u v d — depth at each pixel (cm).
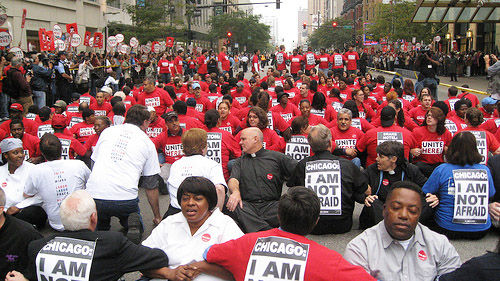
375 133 800
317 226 614
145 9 3916
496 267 289
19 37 3048
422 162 790
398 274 369
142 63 2866
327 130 606
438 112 768
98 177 559
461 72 3834
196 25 8100
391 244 374
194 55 3781
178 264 397
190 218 396
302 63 2636
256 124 840
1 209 395
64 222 365
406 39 5059
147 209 772
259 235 339
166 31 4019
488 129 874
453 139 566
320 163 598
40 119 989
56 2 3488
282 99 1116
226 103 945
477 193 558
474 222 562
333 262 315
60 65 1786
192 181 399
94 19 4153
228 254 342
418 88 1717
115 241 365
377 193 605
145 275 386
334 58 2480
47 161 615
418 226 383
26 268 401
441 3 2080
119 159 566
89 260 356
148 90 1223
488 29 4259
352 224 662
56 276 356
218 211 418
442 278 311
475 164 563
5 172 649
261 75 4247
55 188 602
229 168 803
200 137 544
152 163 599
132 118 606
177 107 921
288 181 616
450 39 4703
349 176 598
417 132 795
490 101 1029
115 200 554
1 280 408
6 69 1380
